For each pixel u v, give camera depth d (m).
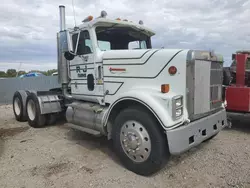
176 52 3.20
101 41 4.32
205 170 3.32
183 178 3.11
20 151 4.27
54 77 13.98
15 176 3.27
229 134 5.10
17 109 7.09
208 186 2.89
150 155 3.08
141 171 3.21
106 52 4.03
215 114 3.67
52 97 5.94
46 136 5.23
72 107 4.64
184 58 3.10
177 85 3.17
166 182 3.02
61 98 6.04
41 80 14.07
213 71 3.65
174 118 2.95
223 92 4.30
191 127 3.06
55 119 6.19
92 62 4.27
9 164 3.69
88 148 4.35
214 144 4.40
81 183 3.03
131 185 2.96
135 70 3.61
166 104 2.99
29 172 3.38
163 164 3.08
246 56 5.37
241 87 5.02
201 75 3.30
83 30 4.34
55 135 5.29
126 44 4.76
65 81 5.10
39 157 3.94
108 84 4.01
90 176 3.21
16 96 7.06
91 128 4.17
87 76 4.45
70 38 4.44
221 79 3.97
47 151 4.22
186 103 3.13
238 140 4.65
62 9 5.21
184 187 2.89
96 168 3.47
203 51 3.34
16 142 4.85
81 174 3.28
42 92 6.09
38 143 4.71
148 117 3.09
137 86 3.59
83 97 4.61
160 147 3.00
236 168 3.34
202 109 3.37
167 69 3.25
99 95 4.21
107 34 4.41
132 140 3.23
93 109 4.09
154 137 3.03
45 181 3.10
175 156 3.82
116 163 3.65
